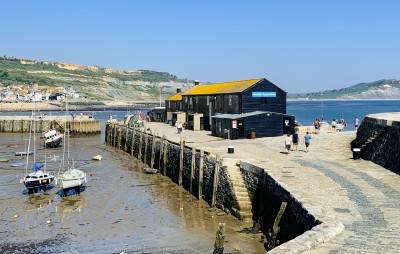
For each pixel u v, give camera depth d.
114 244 24.78
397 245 14.05
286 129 52.09
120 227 28.03
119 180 43.28
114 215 30.89
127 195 36.81
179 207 32.34
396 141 27.36
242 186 29.36
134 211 31.78
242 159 31.64
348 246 13.98
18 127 100.50
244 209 28.09
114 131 74.75
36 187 38.06
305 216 17.80
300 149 38.56
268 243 22.52
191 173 36.44
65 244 25.03
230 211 29.30
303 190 21.78
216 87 66.19
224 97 57.78
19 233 27.19
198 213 30.41
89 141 83.38
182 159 39.69
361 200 19.86
